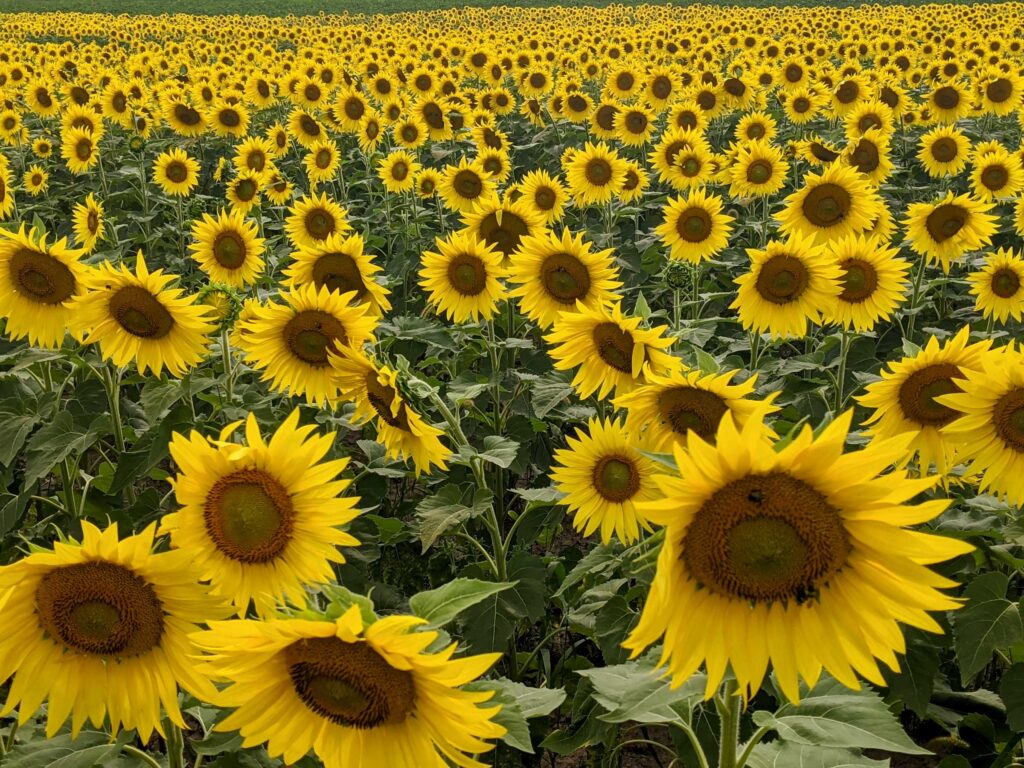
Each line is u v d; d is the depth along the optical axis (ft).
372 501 16.34
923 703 11.85
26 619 7.50
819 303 18.03
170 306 14.03
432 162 49.90
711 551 6.21
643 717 8.78
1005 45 70.18
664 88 49.67
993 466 10.57
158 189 45.14
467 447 14.06
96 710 7.59
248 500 8.10
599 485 13.39
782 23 94.17
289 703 6.79
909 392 12.37
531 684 16.31
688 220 25.26
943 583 5.93
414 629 6.68
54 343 15.03
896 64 65.51
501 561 14.56
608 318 12.97
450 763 7.54
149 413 15.66
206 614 7.52
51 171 49.62
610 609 12.87
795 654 6.19
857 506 6.13
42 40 136.67
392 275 31.27
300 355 13.97
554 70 72.59
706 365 10.79
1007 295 22.36
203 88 50.96
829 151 33.55
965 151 37.11
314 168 39.32
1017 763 12.29
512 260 17.79
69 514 16.75
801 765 8.32
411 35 93.20
